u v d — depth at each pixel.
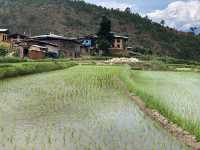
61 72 43.38
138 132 12.16
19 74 36.72
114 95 21.58
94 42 108.56
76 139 11.05
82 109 16.44
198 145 10.58
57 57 81.94
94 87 25.97
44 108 16.45
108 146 10.31
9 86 25.62
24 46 71.44
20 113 15.13
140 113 15.76
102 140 10.98
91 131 12.16
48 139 11.00
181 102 19.03
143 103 18.09
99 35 106.75
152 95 19.61
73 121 13.70
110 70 47.66
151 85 29.42
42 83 28.30
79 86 26.47
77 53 96.69
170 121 13.64
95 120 14.02
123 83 28.23
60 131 12.05
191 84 32.16
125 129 12.58
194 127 11.95
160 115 14.95
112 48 110.50
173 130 12.46
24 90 23.30
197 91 25.38
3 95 20.73
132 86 23.56
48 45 80.94
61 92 22.55
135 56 105.81
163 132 12.21
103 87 26.06
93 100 19.38
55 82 29.31
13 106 16.86
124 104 18.12
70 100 19.16
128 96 21.20
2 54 60.75
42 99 19.33
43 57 73.31
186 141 11.09
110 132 12.08
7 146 10.20
